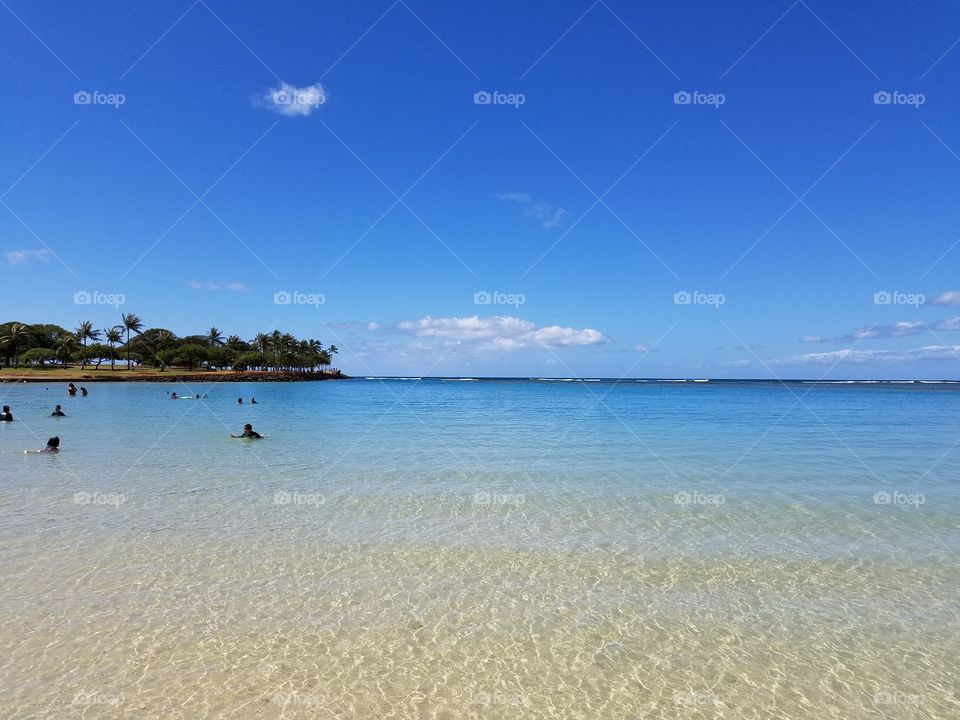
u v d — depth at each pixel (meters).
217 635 7.73
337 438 29.81
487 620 8.32
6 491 16.08
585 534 12.40
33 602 8.62
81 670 6.82
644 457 23.22
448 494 16.09
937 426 37.44
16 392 76.12
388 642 7.64
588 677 6.91
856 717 6.24
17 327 128.12
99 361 130.38
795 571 10.30
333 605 8.70
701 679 6.91
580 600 9.02
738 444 27.52
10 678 6.63
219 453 23.67
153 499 15.20
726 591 9.42
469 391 116.56
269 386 124.06
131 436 29.28
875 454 24.31
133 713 6.08
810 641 7.83
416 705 6.32
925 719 6.22
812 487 17.30
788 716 6.25
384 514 13.89
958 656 7.46
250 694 6.46
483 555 10.98
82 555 10.68
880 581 9.88
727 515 13.98
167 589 9.18
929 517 13.84
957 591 9.47
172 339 154.62
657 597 9.17
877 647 7.68
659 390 124.38
